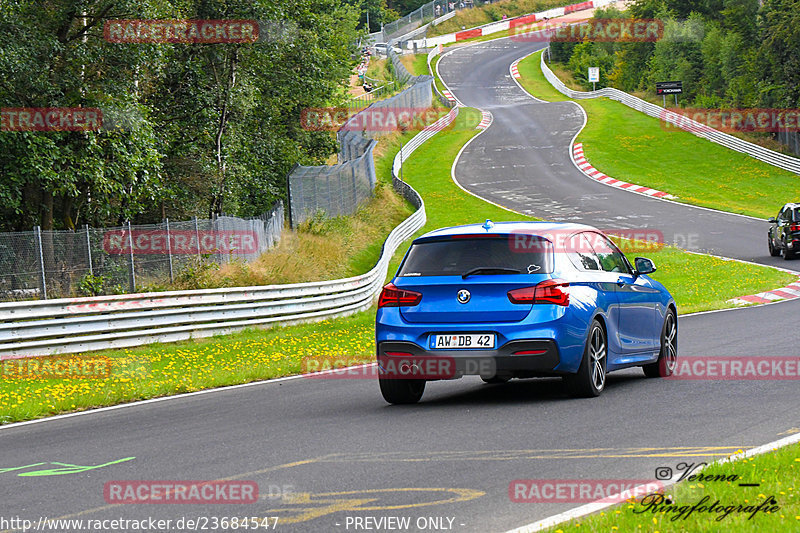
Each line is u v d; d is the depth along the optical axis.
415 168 104.06
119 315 30.34
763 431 11.81
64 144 35.22
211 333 33.19
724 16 132.12
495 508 8.62
